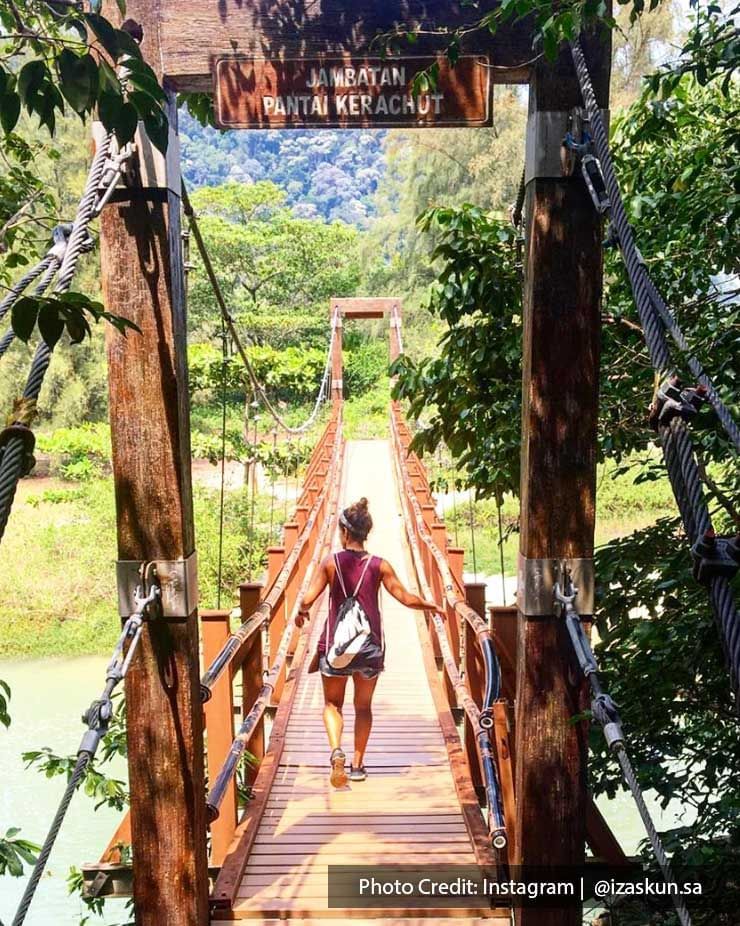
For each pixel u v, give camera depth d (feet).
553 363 9.73
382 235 104.73
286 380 95.91
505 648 13.33
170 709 9.71
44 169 71.46
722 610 5.69
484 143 87.76
